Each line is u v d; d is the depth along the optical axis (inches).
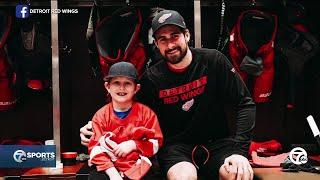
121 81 86.7
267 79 114.9
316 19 127.0
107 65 110.4
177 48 87.6
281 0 120.3
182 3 121.8
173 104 92.8
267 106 129.4
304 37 116.4
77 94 126.3
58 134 106.9
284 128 129.6
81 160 113.7
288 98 118.3
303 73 121.3
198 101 92.4
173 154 89.6
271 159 106.0
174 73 91.7
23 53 115.3
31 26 114.6
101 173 83.4
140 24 110.4
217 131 95.7
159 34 87.7
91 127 90.9
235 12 125.3
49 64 116.0
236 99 92.0
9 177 98.6
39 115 126.0
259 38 115.6
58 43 110.7
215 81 92.4
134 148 84.4
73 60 125.3
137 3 123.1
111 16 111.5
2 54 113.3
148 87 93.3
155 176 93.1
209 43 126.1
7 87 115.3
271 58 114.3
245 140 88.0
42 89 118.7
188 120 93.9
